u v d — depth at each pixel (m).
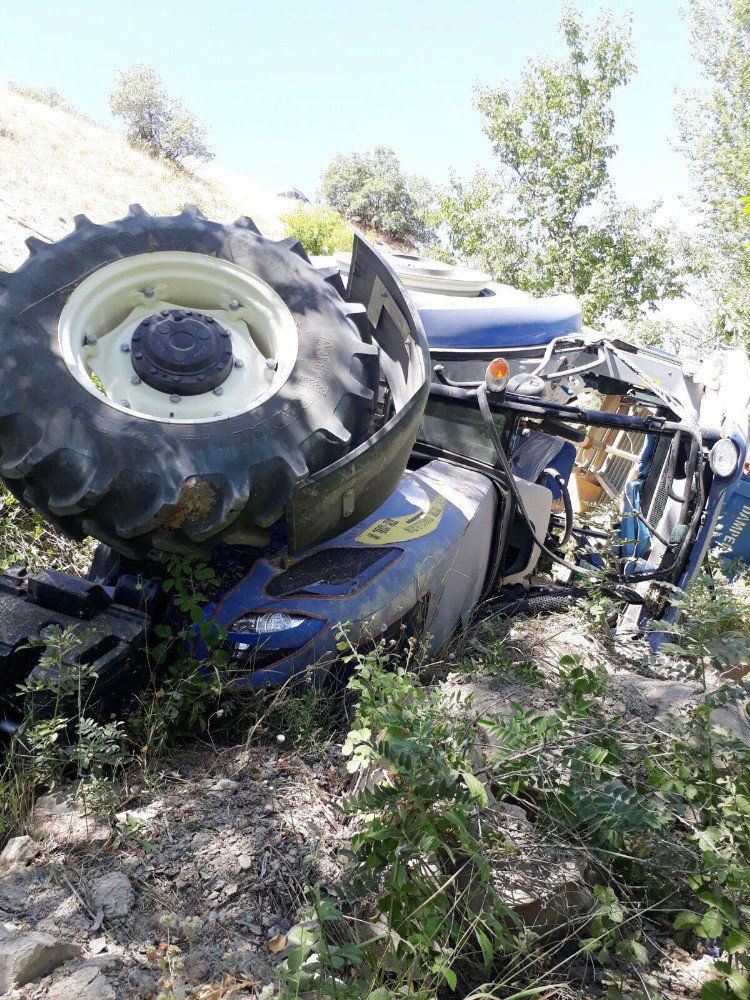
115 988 2.29
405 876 2.54
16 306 3.53
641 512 5.97
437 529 4.28
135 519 3.25
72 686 2.90
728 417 5.46
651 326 18.20
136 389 3.68
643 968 2.82
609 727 3.30
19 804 2.83
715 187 23.62
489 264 21.08
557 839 3.00
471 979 2.69
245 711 3.48
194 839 2.84
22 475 3.29
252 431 3.41
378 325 4.60
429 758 2.65
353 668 3.76
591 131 20.11
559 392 5.98
